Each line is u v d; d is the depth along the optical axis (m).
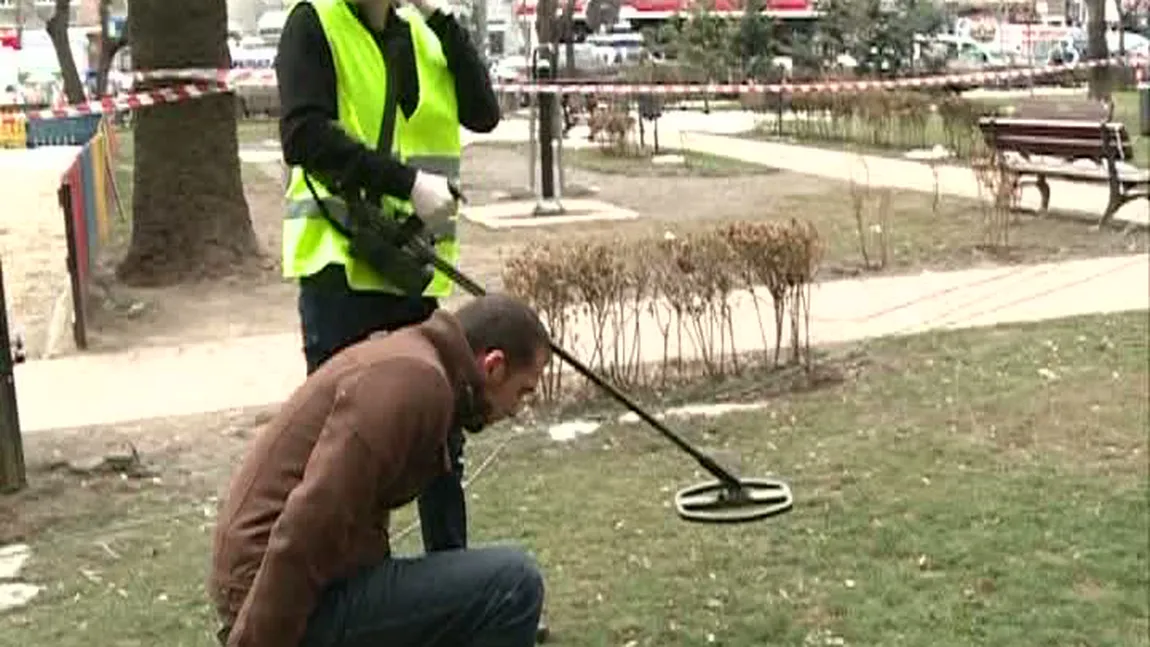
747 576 5.04
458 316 2.99
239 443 7.16
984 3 56.81
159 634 4.79
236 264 11.92
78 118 21.38
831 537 5.39
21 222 10.55
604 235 13.55
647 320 9.02
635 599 4.87
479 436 6.95
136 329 10.07
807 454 6.44
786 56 37.34
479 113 4.08
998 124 14.23
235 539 2.82
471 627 2.99
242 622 2.69
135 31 12.03
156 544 5.73
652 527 5.59
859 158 20.52
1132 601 4.71
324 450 2.71
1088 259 11.48
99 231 13.70
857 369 8.01
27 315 9.87
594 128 24.14
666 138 26.00
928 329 9.05
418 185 3.68
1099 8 33.31
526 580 3.04
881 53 37.22
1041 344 8.45
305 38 3.71
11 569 5.47
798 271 7.93
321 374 2.87
